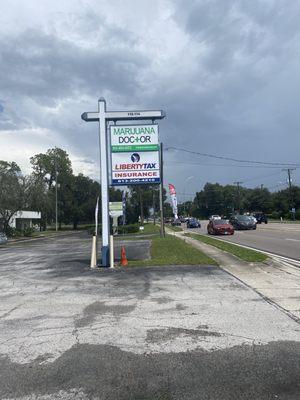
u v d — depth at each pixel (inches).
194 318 315.6
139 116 687.1
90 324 308.2
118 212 2175.2
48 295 422.3
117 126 698.8
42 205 2513.5
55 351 253.1
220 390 194.9
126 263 642.8
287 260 660.7
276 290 410.6
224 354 239.0
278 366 219.6
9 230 2416.3
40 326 307.4
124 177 696.4
